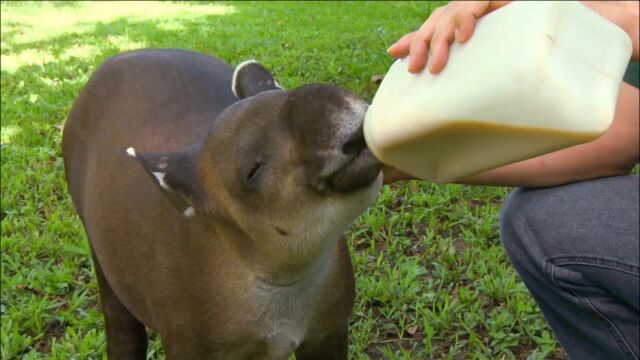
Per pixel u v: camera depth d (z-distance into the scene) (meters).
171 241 1.41
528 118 0.85
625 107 1.16
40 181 2.78
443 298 1.97
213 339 1.39
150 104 1.61
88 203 1.64
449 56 0.92
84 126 1.74
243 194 1.25
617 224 1.09
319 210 1.18
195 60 1.71
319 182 1.14
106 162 1.60
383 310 1.96
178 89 1.62
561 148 0.88
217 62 1.74
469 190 2.44
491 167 0.93
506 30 0.86
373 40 4.32
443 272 2.05
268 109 1.22
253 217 1.26
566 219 1.13
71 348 1.91
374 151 0.97
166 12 6.41
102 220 1.57
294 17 5.75
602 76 0.86
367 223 2.30
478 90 0.86
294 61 3.93
